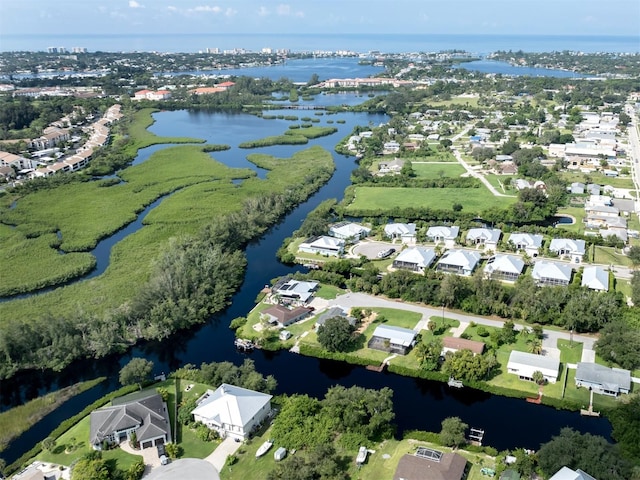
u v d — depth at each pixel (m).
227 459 102.69
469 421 114.38
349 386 128.00
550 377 124.44
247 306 168.75
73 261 195.25
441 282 164.38
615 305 146.75
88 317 148.88
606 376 120.69
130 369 126.06
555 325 148.75
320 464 97.19
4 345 135.00
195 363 141.00
